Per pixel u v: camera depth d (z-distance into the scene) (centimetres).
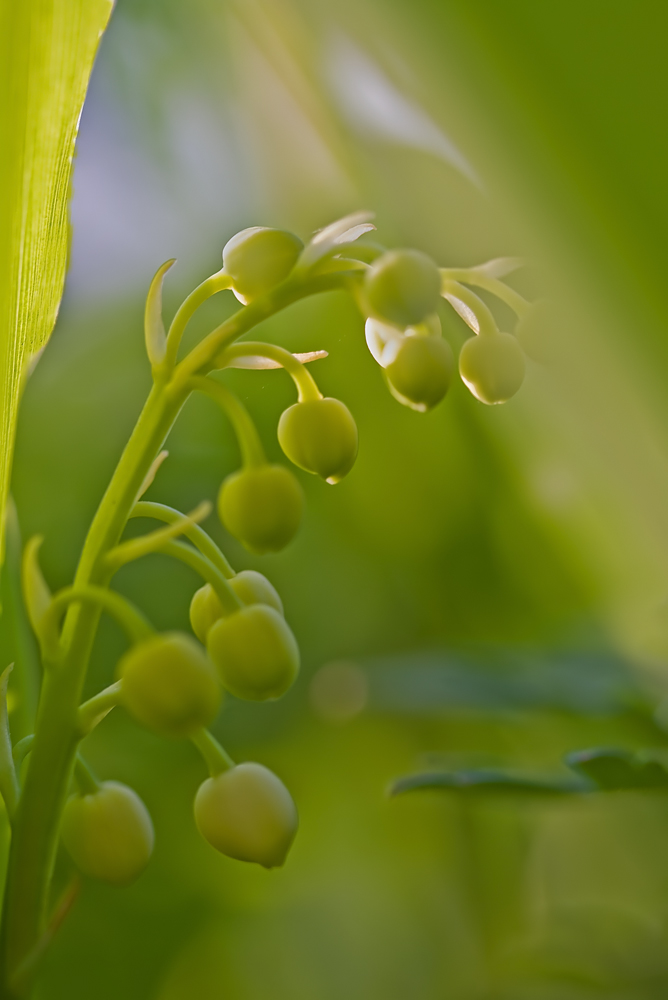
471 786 21
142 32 35
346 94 21
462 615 38
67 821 17
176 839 36
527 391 26
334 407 17
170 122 36
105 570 17
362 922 43
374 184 24
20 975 17
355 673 34
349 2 18
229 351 17
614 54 17
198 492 36
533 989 28
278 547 17
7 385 18
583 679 28
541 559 35
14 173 18
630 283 17
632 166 17
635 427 18
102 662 34
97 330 38
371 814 41
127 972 34
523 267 17
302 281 17
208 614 18
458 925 41
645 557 32
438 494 37
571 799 21
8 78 17
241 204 37
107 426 38
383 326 17
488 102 17
